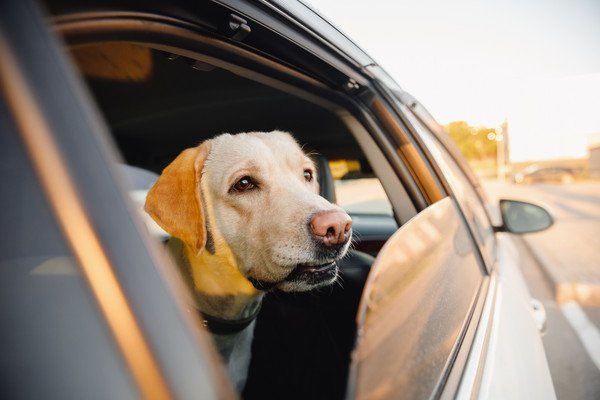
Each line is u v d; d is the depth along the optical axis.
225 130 3.60
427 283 1.07
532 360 1.46
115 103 2.83
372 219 3.58
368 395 0.59
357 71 1.69
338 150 3.31
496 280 1.91
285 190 1.77
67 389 0.47
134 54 2.02
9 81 0.41
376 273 0.68
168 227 1.77
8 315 0.50
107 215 0.46
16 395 0.49
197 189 1.79
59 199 0.43
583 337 3.70
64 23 0.75
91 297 0.45
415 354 0.87
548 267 6.43
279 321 2.32
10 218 0.46
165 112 3.11
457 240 1.59
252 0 1.11
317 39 1.39
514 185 30.38
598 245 7.98
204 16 1.08
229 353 1.76
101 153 0.48
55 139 0.43
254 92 2.74
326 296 2.32
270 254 1.64
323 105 1.90
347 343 2.06
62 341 0.48
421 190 1.91
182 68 2.31
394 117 1.87
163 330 0.48
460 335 1.24
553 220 2.40
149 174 2.90
